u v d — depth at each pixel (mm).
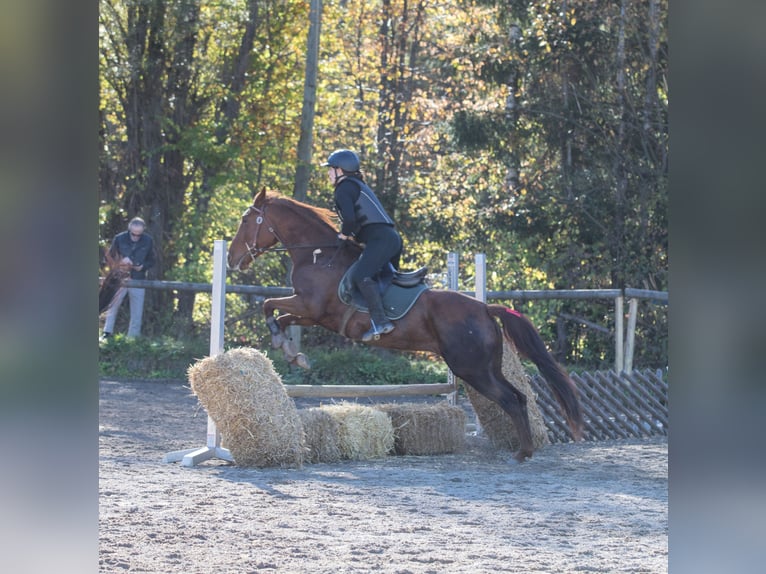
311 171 21062
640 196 19938
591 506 5816
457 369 7840
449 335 7758
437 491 6332
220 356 7277
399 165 23297
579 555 4312
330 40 22297
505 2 20078
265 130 21062
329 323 8000
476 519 5281
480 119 20281
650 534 4887
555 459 8359
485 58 20328
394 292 7805
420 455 8445
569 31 19516
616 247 19922
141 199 20375
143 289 15805
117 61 19797
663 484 6852
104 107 20328
